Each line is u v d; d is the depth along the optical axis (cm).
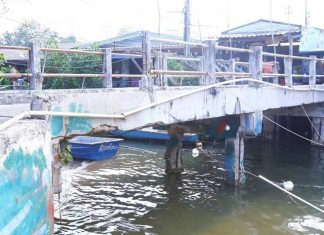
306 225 958
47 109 543
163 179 1372
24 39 2669
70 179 1352
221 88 998
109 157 1655
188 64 1902
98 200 1138
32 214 391
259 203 1115
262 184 1298
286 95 1331
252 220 991
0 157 318
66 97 610
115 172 1467
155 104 771
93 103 661
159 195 1191
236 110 1070
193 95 897
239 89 1075
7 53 1794
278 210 1062
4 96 579
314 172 1455
